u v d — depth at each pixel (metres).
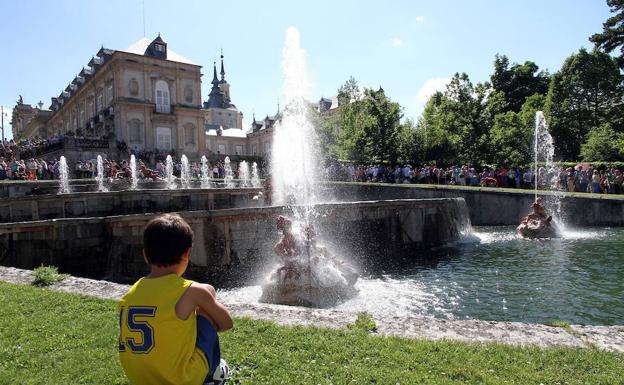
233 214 13.65
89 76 57.81
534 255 14.89
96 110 56.31
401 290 11.11
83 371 4.21
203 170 36.94
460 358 4.32
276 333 5.00
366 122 40.09
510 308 9.46
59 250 12.23
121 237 12.81
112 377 4.06
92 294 7.14
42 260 12.06
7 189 21.39
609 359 4.32
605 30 43.84
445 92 39.84
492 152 36.12
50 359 4.48
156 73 51.50
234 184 33.91
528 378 3.89
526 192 23.41
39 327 5.38
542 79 56.75
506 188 26.72
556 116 45.69
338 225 16.03
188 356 2.32
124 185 26.48
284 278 10.09
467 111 38.16
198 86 54.59
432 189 26.84
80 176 30.55
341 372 3.98
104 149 40.75
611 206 20.89
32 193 22.27
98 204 18.53
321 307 9.66
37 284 7.79
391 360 4.26
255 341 4.77
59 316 5.82
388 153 39.38
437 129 39.66
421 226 18.42
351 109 46.19
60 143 39.62
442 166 38.16
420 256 16.09
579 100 46.38
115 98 49.66
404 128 40.81
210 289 2.50
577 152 44.84
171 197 20.61
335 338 4.85
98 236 12.72
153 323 2.27
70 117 68.12
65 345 4.84
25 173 27.81
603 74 44.91
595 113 46.56
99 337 5.04
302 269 10.11
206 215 13.16
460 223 20.08
